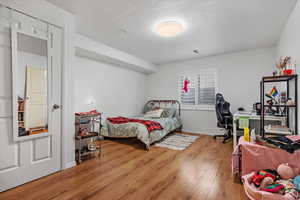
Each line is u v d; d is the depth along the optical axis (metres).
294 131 2.02
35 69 1.87
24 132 1.77
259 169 1.66
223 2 1.90
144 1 1.90
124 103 4.74
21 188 1.69
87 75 3.66
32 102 1.84
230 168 2.23
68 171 2.11
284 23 2.44
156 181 1.87
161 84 5.37
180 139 3.87
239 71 3.92
